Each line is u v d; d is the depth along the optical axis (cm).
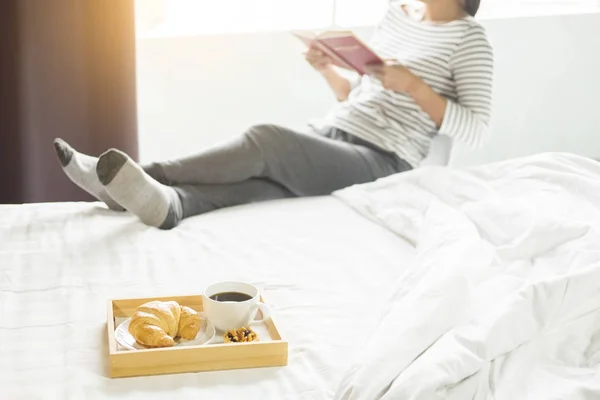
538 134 355
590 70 352
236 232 193
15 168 277
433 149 254
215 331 141
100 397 121
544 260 160
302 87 323
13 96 270
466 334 126
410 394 113
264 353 131
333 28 319
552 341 133
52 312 148
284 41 315
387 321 132
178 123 314
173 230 195
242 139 222
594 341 137
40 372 128
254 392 124
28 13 262
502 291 142
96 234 189
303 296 158
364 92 254
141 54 301
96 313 148
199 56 308
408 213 195
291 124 327
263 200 224
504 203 181
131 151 279
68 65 269
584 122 359
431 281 139
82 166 208
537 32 339
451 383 116
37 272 166
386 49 258
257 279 165
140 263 173
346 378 122
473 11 247
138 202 192
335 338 141
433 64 246
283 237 190
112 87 272
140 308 137
